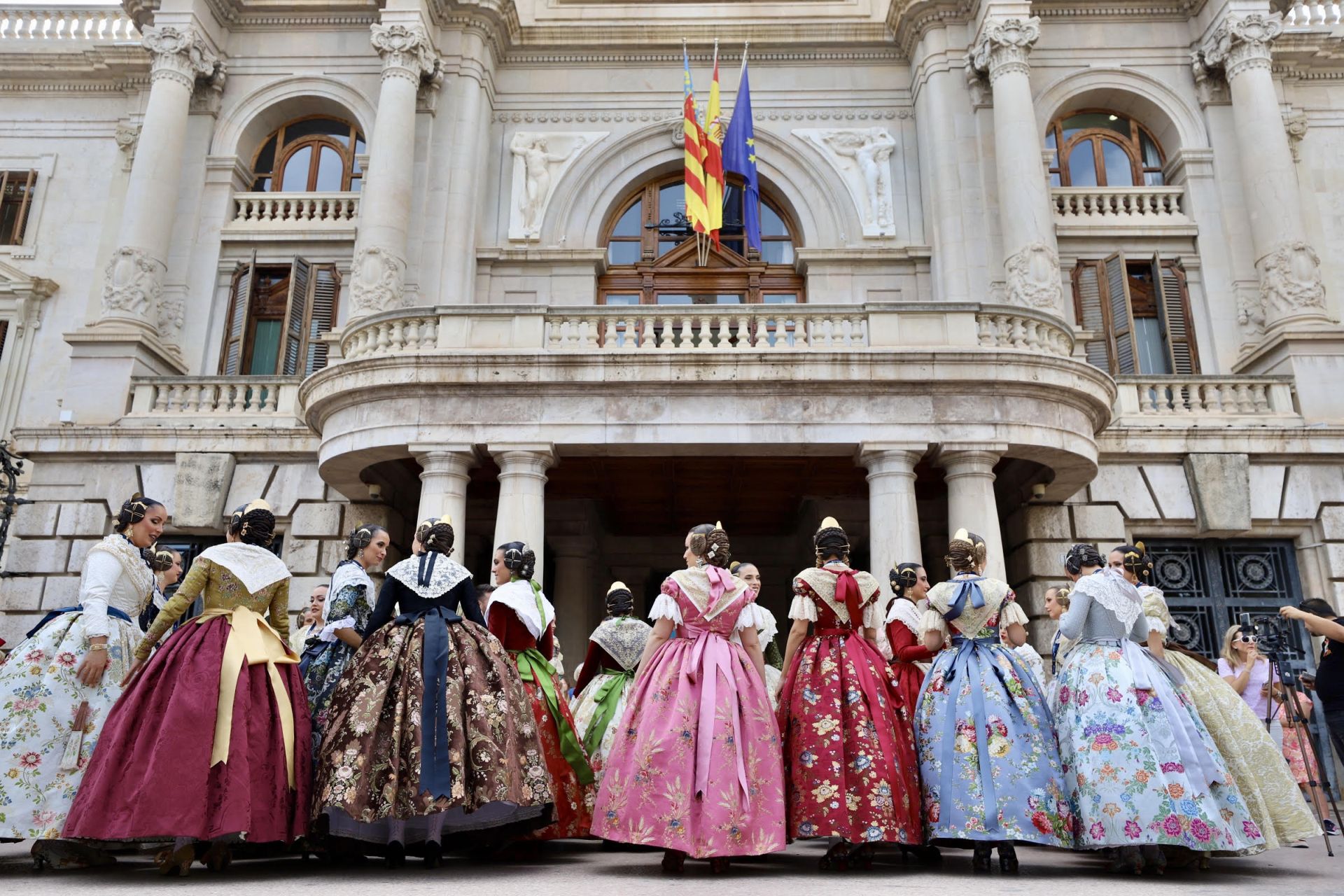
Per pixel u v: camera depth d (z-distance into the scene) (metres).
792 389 12.13
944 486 15.28
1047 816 5.33
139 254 17.34
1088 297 18.09
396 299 16.56
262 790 5.00
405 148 17.33
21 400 18.81
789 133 19.36
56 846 5.43
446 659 5.36
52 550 15.95
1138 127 19.44
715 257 18.98
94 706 5.68
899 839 5.38
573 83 19.70
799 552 18.09
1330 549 15.39
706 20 19.78
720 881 4.79
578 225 18.94
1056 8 19.19
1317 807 7.70
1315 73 19.83
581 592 16.69
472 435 12.15
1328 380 16.06
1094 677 5.57
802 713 5.75
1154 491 15.57
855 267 18.33
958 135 18.19
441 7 18.70
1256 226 17.42
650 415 12.09
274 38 19.67
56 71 20.50
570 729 6.67
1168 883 4.97
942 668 5.88
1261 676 9.24
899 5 19.03
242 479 16.19
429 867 5.40
